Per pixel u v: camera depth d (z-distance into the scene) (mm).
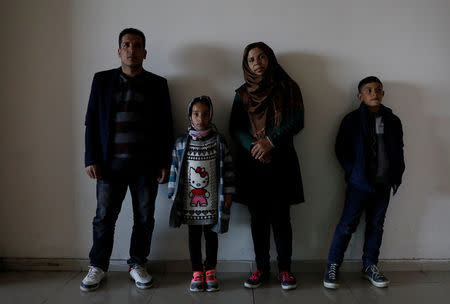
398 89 2104
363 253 2094
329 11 2074
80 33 2070
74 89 2096
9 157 2125
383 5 2072
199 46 2082
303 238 2168
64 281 2002
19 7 2059
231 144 2121
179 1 2066
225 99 2109
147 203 1934
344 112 2109
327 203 2152
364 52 2088
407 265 2158
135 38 1822
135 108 1847
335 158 2137
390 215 2160
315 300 1800
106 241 1918
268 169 1899
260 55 1883
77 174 2131
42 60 2082
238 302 1775
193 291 1883
